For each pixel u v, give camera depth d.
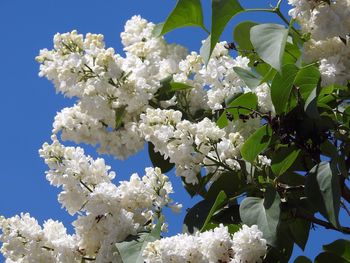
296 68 1.16
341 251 1.19
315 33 1.18
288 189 1.21
